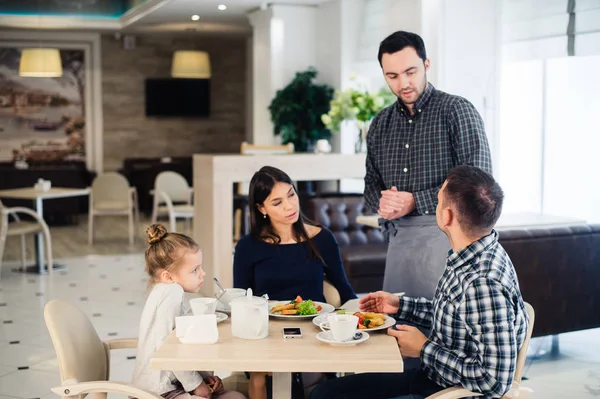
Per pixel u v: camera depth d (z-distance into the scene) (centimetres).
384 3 855
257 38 1013
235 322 264
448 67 718
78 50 1373
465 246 243
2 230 770
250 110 1443
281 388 267
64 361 259
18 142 1359
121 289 741
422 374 276
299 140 951
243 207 757
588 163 679
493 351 231
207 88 1434
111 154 1406
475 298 234
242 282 343
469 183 240
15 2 1084
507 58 730
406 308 291
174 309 280
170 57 1420
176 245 292
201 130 1449
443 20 712
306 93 931
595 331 568
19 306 670
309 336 266
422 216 328
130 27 1252
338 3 921
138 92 1409
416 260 331
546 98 711
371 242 699
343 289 355
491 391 233
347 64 924
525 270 473
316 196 711
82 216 1320
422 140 330
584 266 488
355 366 234
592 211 679
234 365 236
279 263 342
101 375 289
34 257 918
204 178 666
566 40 655
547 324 482
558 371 475
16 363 505
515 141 746
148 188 1347
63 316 274
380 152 349
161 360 236
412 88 319
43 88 1362
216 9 1021
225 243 654
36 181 1276
